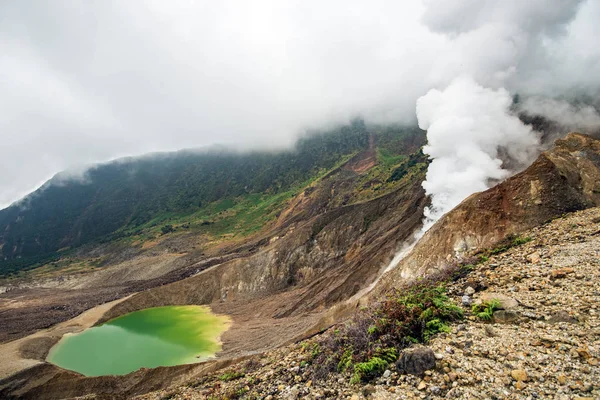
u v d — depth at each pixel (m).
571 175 25.27
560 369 5.27
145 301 87.00
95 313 82.56
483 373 5.68
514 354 5.93
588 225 11.22
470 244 28.58
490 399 5.09
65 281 138.12
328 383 7.54
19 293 128.00
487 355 6.12
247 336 51.56
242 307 75.88
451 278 10.01
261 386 9.20
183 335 60.28
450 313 7.77
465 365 6.00
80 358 54.44
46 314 92.25
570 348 5.66
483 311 7.57
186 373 37.31
